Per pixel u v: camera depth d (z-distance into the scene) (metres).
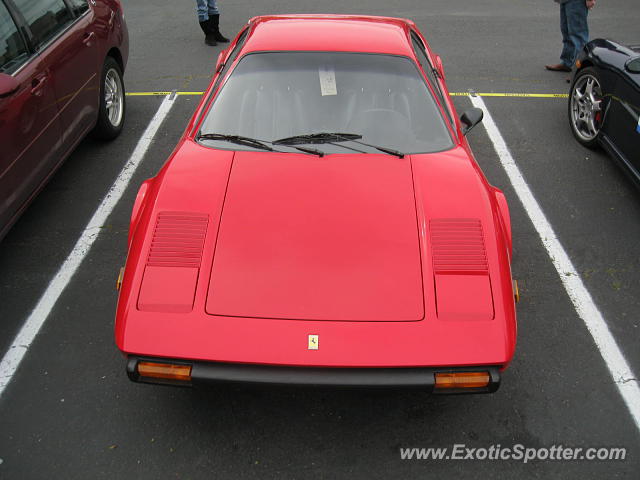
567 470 2.54
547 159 5.01
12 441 2.61
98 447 2.60
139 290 2.35
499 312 2.32
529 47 7.68
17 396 2.83
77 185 4.55
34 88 3.70
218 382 2.23
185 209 2.66
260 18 4.14
